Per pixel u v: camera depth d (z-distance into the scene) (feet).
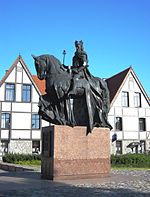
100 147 46.91
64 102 45.96
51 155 43.91
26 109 129.80
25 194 32.12
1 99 127.54
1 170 76.89
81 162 45.03
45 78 46.80
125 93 144.05
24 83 131.03
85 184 39.50
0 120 126.41
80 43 49.01
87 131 46.09
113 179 44.91
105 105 49.06
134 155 90.84
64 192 33.47
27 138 128.36
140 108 144.97
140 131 143.64
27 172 56.13
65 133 44.55
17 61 131.54
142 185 39.17
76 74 47.44
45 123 130.93
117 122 140.56
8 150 125.59
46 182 40.78
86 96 46.85
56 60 47.14
